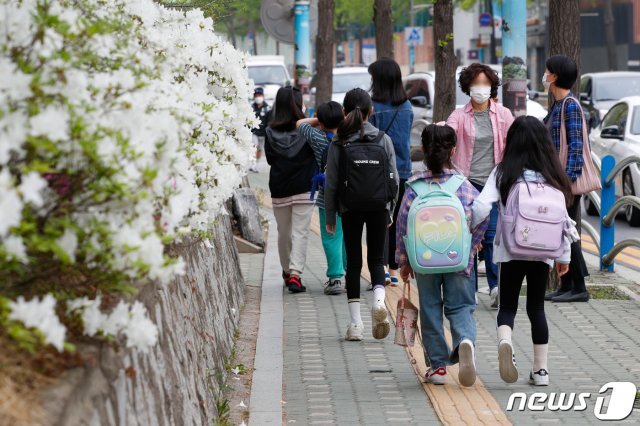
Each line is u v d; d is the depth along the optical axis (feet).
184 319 39.68
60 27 26.11
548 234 49.08
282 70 261.65
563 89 67.77
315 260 91.20
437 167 51.26
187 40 49.93
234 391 49.11
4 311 23.39
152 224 26.99
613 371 54.13
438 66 120.26
